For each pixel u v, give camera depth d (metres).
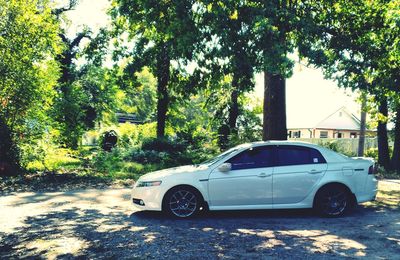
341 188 7.52
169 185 7.25
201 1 8.95
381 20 11.23
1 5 13.12
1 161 13.10
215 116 29.25
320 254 5.10
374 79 11.29
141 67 12.82
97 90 33.88
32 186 11.35
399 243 5.65
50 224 6.77
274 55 8.09
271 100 12.17
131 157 18.77
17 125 13.69
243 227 6.63
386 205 8.98
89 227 6.55
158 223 6.90
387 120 20.55
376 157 26.61
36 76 13.77
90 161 18.36
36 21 13.70
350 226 6.74
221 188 7.27
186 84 12.04
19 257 4.95
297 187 7.38
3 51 13.09
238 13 8.68
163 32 10.48
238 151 7.57
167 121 28.31
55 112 22.53
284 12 8.60
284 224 6.88
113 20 13.52
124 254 5.07
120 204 8.83
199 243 5.61
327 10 11.20
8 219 7.14
